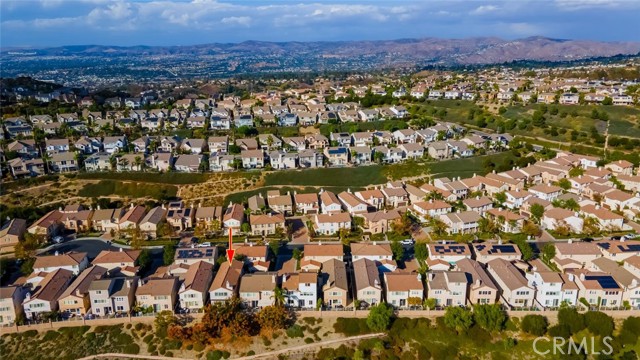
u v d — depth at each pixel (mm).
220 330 102125
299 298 109938
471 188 177375
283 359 98562
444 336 102000
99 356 99688
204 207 166375
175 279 114188
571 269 116938
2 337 104062
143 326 105875
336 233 150750
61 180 193750
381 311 103875
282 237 149250
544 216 151875
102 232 156875
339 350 99812
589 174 182250
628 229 146500
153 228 151125
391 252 126312
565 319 102562
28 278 120500
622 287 107438
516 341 100688
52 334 104250
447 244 130500
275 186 189750
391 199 172125
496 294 109438
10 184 188375
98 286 108125
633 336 99188
